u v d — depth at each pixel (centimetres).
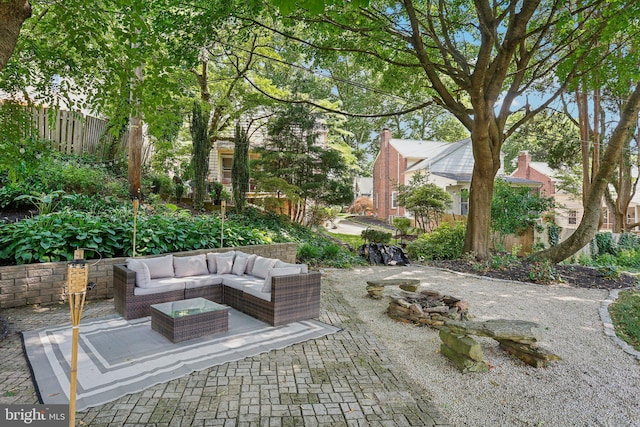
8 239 515
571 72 893
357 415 258
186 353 352
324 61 955
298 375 316
